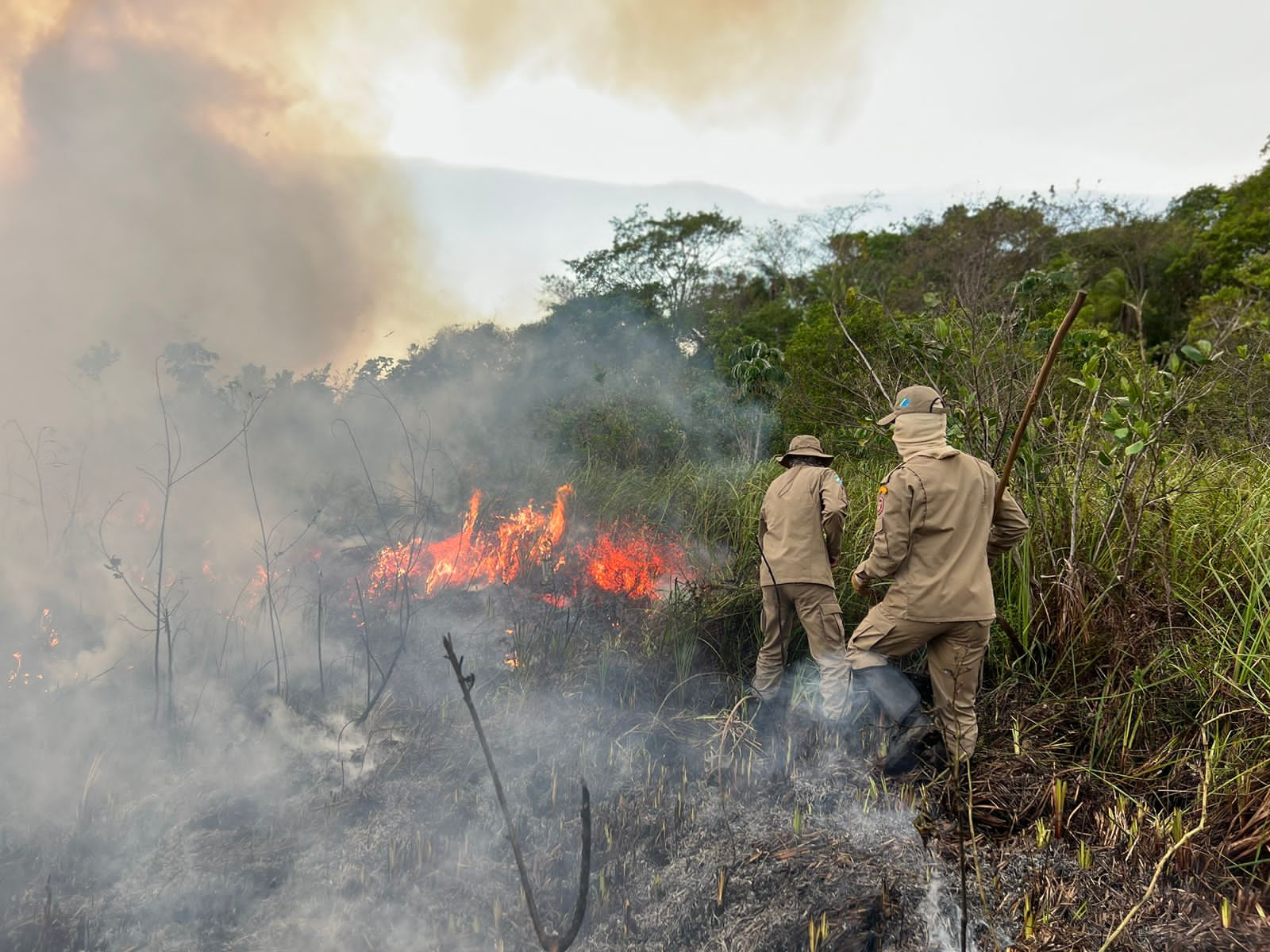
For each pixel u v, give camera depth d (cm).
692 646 399
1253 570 339
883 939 227
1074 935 222
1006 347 447
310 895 252
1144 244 2208
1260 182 2116
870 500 505
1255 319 629
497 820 287
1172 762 282
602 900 249
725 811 286
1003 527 319
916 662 369
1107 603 349
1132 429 344
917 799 283
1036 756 300
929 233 2414
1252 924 221
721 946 230
